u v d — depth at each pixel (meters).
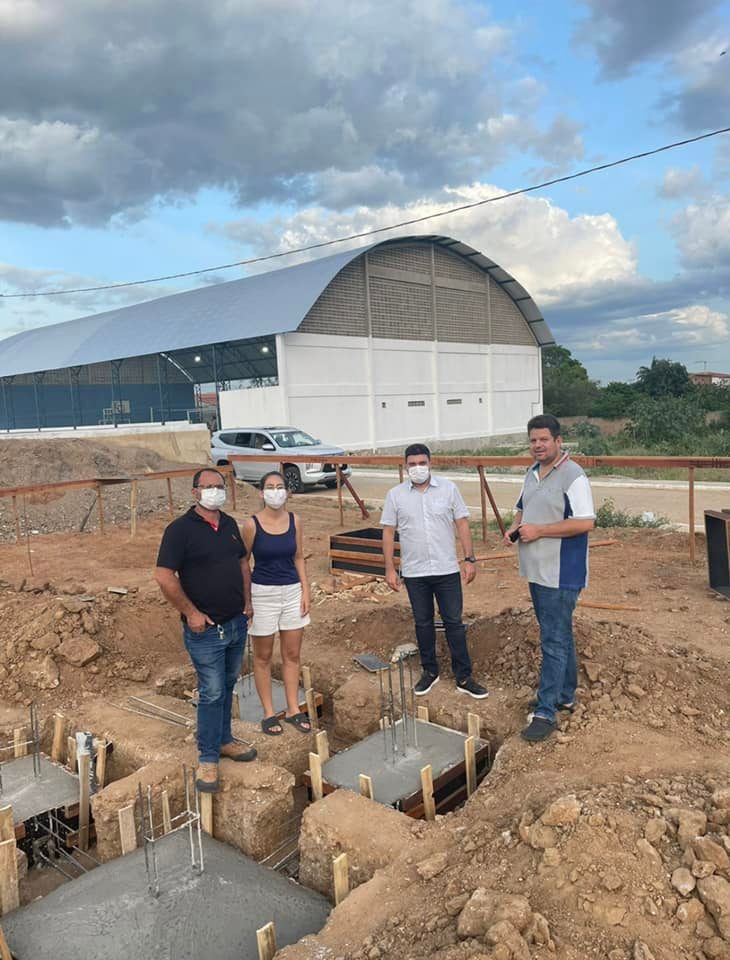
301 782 4.61
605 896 2.65
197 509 4.06
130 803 4.07
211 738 4.09
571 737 4.10
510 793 3.63
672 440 29.22
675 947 2.48
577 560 4.07
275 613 4.61
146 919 3.29
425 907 2.92
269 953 3.01
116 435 18.95
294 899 3.48
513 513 12.63
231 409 31.00
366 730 5.17
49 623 6.11
